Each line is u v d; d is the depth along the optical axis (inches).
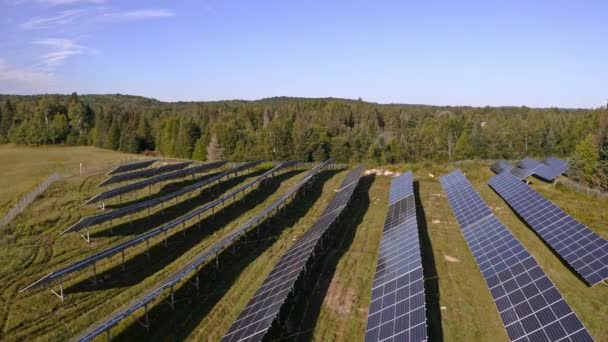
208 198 2001.7
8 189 2055.9
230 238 1217.4
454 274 1095.0
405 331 669.3
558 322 645.3
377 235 1432.1
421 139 4478.3
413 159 4069.9
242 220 1676.9
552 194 1844.2
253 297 915.4
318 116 5669.3
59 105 5275.6
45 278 920.3
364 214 1708.9
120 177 2080.5
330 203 1790.1
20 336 856.3
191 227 1545.3
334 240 1396.4
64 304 982.4
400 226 1248.2
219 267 1205.7
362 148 4141.2
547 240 1175.0
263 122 6003.9
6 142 4414.4
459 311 908.6
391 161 3986.2
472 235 1181.7
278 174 2687.0
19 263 1156.5
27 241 1307.8
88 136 4475.9
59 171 2508.6
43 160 3129.9
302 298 995.9
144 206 1566.2
